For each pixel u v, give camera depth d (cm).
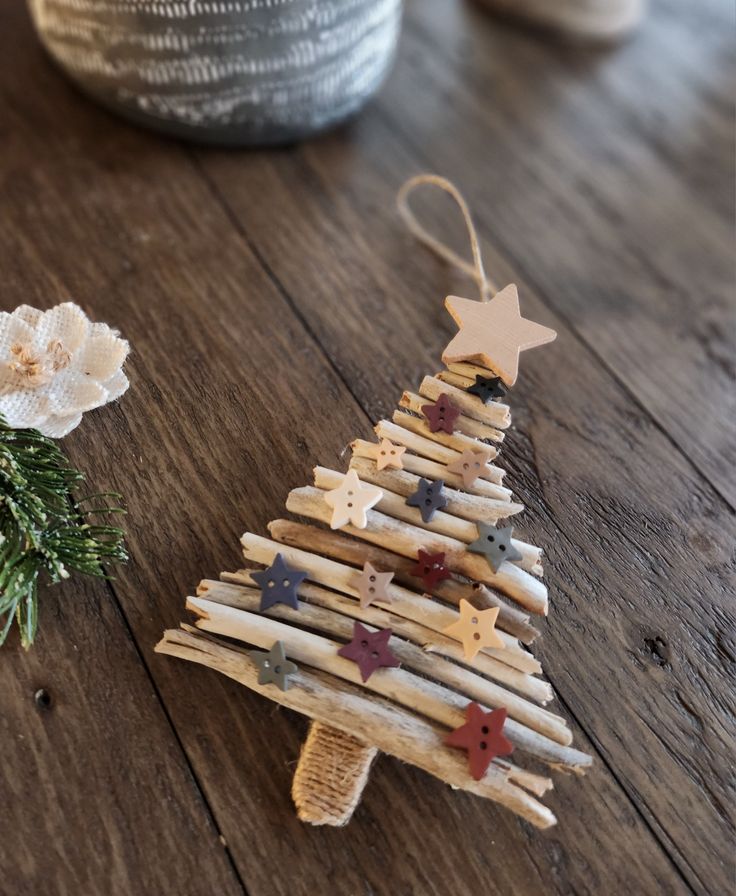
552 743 25
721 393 36
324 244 37
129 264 35
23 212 36
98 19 34
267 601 26
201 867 24
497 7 49
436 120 43
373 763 26
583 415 34
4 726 25
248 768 25
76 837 24
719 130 46
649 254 40
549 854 25
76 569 28
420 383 34
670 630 29
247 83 36
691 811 26
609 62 48
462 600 26
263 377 33
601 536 31
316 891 24
